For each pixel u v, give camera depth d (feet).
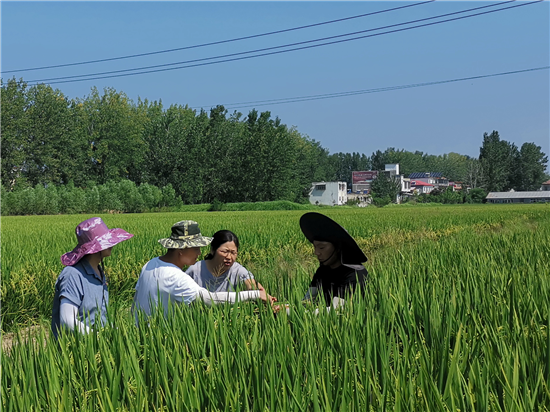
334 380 10.03
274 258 37.76
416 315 13.55
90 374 10.77
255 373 9.77
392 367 10.96
